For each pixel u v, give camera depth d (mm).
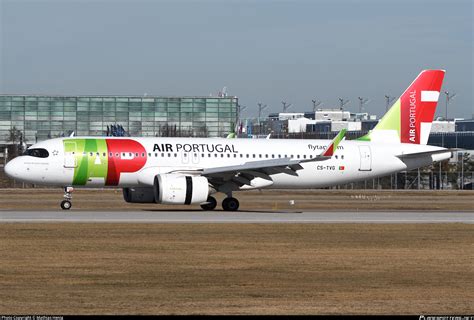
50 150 162000
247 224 135125
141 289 76438
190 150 168750
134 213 156750
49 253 97750
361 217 156625
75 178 162875
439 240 117312
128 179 164875
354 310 68125
